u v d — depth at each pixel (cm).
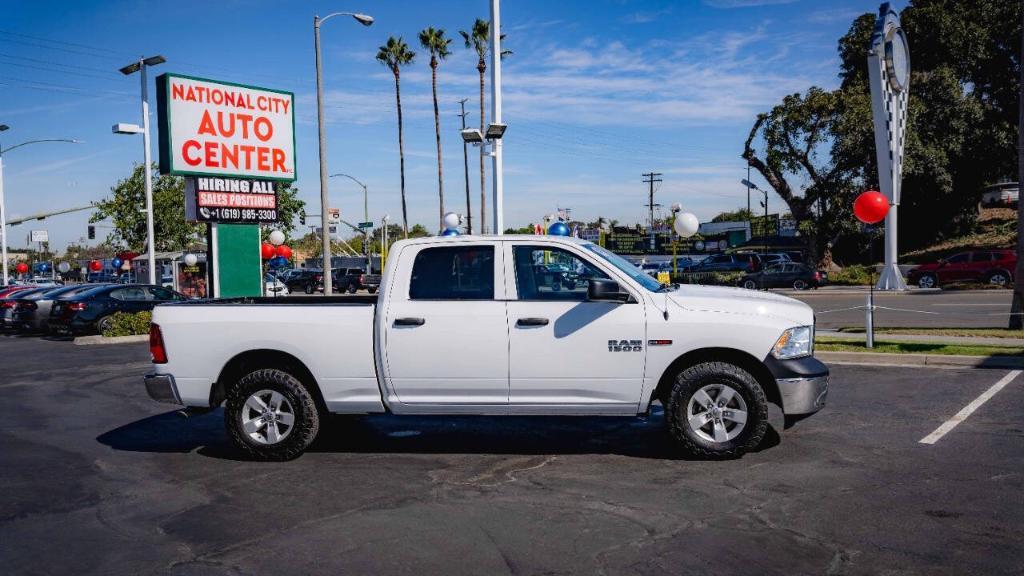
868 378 1041
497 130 1784
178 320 667
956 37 4609
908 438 693
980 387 954
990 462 609
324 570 416
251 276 2198
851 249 5391
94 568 425
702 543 444
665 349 620
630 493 543
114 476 620
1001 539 443
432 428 775
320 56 2597
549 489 558
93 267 5303
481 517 498
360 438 737
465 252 652
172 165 1989
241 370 687
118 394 1056
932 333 1507
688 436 621
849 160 4234
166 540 468
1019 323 1527
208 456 684
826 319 1984
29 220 4116
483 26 5075
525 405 637
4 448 729
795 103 4278
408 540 458
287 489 571
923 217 5144
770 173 4544
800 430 729
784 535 455
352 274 4812
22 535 481
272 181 2222
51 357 1588
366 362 645
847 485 552
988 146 4525
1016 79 4622
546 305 631
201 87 2044
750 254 4156
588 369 625
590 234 6069
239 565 425
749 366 639
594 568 410
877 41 2173
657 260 5966
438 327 632
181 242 4409
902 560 415
